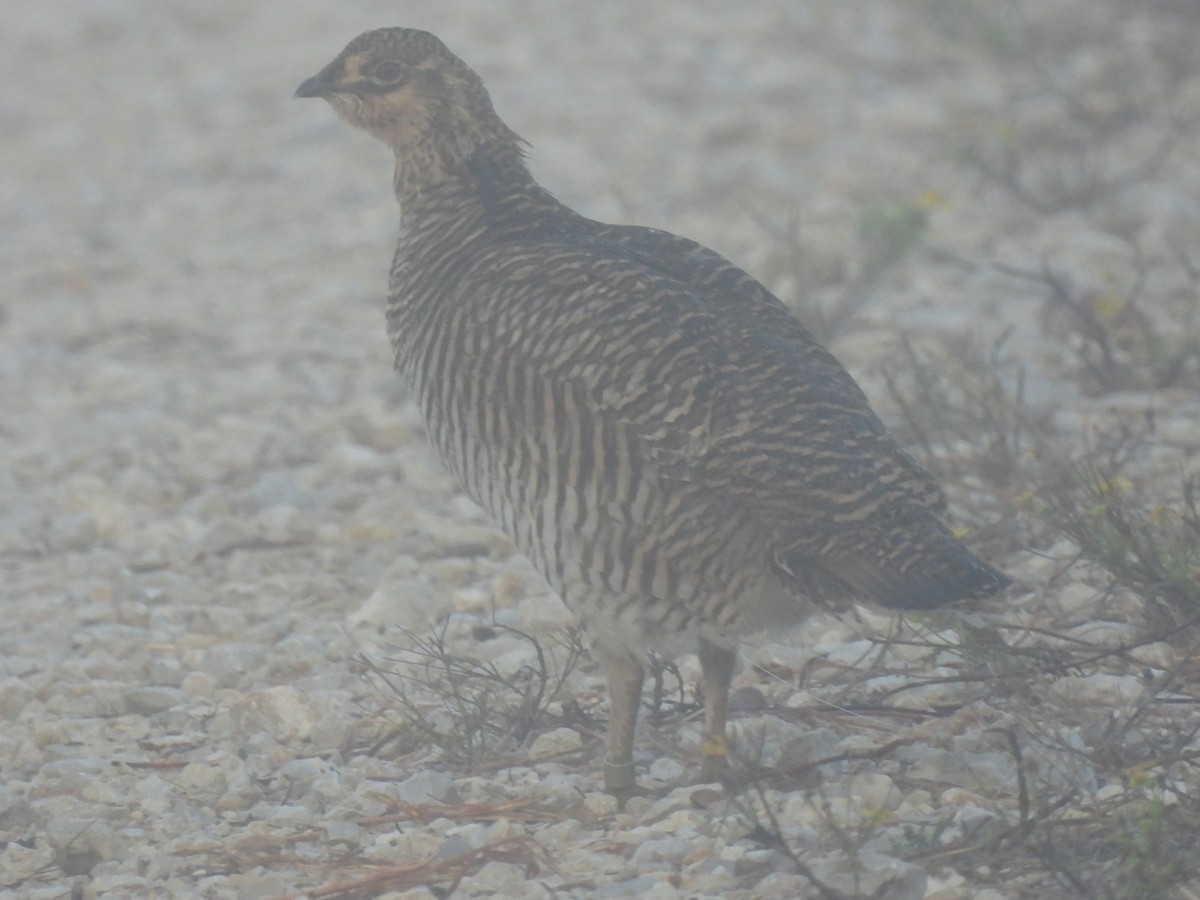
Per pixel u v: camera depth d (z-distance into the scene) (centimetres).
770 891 989
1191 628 1263
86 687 1406
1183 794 1034
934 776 1130
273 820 1160
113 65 4212
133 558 1745
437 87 1254
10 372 2373
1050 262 2316
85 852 1134
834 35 3659
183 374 2308
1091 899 962
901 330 2094
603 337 1073
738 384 1063
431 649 1381
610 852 1083
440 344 1147
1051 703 1179
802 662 1346
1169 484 1599
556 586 1114
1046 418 1789
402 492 1862
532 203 1226
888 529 1034
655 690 1275
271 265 2794
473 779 1202
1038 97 3098
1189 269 2095
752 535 1052
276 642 1516
